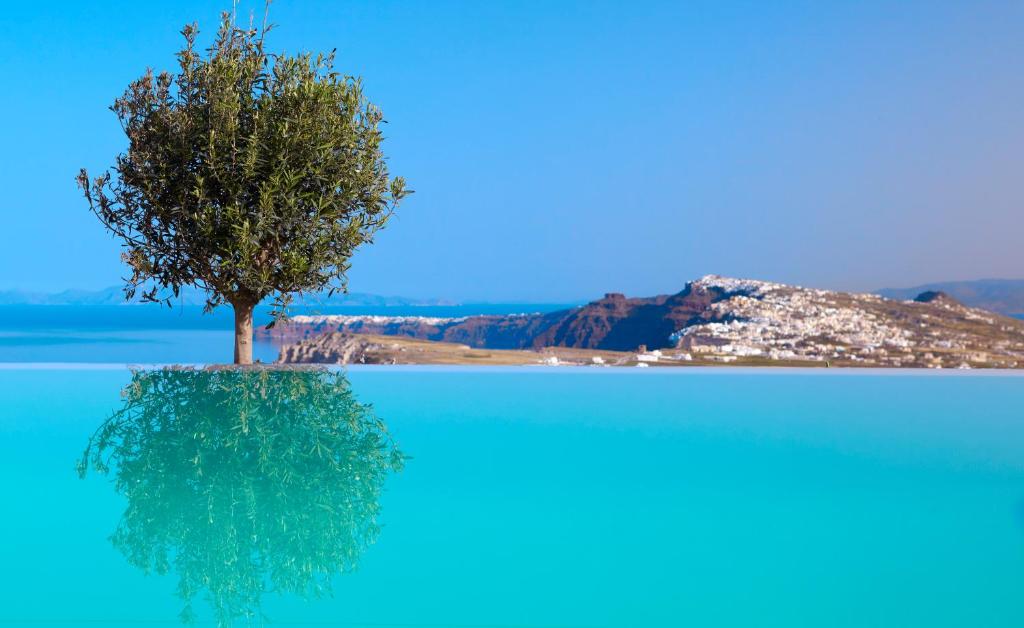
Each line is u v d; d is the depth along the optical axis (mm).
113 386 5840
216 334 81562
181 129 6082
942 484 3785
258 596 2383
